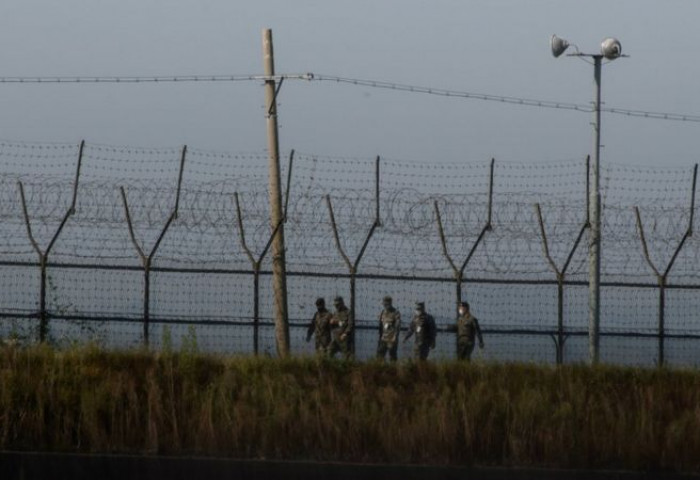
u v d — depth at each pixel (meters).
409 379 60.75
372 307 75.88
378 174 75.69
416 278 76.19
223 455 52.88
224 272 75.06
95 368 57.91
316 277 75.75
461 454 53.69
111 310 73.81
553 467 53.47
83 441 53.09
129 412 53.59
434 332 75.81
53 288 73.31
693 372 63.69
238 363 60.44
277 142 76.38
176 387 56.88
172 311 74.19
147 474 50.97
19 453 50.94
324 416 53.84
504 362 64.56
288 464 51.19
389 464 52.16
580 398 57.03
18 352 59.62
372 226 75.75
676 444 54.47
